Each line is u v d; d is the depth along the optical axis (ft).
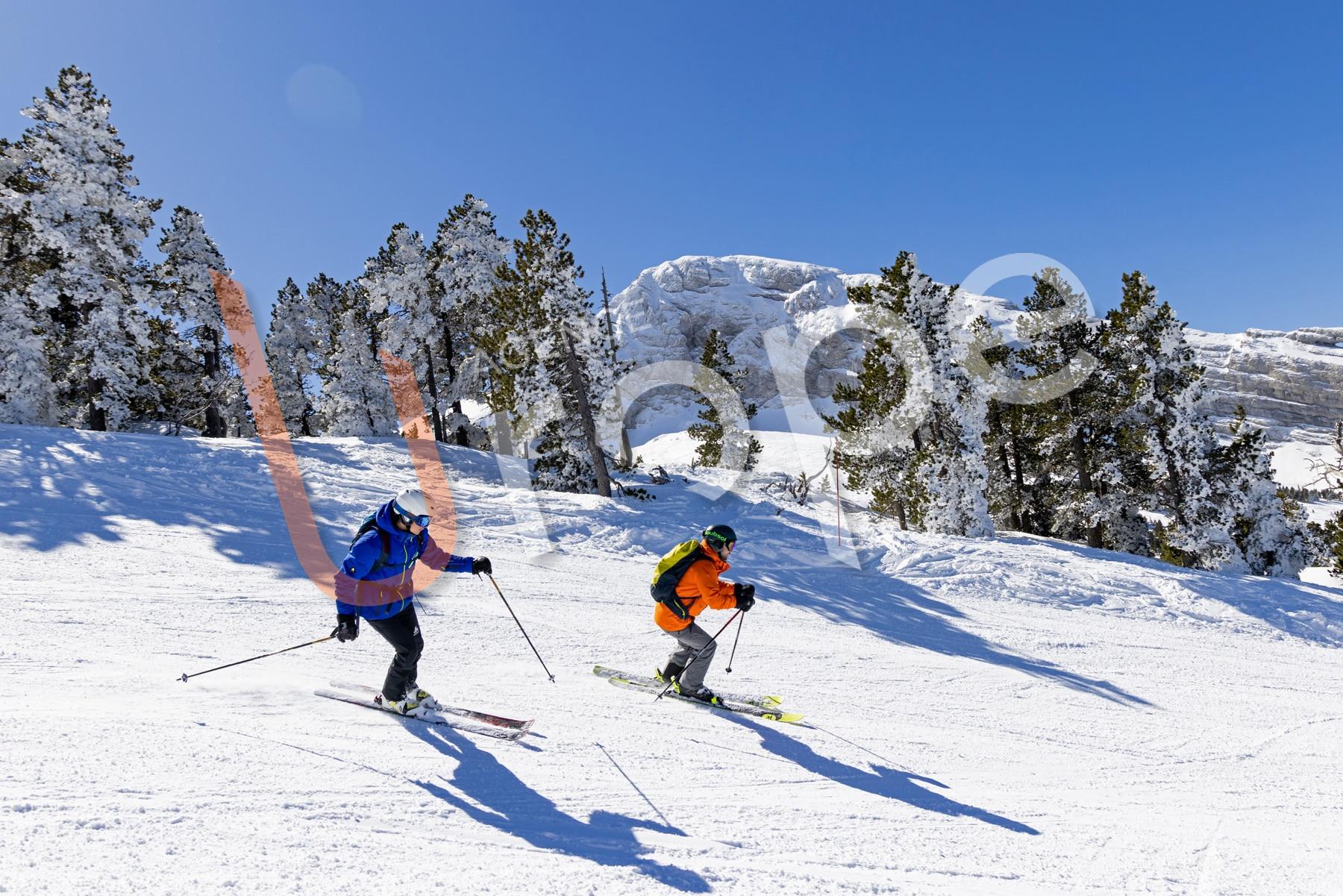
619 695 19.86
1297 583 61.77
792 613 39.01
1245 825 15.97
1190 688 32.37
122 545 33.09
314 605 25.90
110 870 7.47
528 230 77.30
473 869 8.87
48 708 12.41
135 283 88.33
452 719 15.34
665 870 9.73
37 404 79.15
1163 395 77.77
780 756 16.49
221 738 12.10
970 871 11.36
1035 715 24.52
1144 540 90.89
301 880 7.92
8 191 86.43
